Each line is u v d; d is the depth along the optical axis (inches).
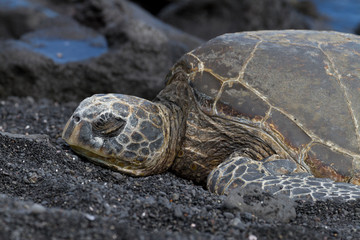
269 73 639.1
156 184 581.3
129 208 456.4
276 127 608.1
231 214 463.8
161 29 1441.9
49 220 381.7
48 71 1149.7
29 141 633.0
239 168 581.0
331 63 649.0
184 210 461.4
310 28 2325.3
